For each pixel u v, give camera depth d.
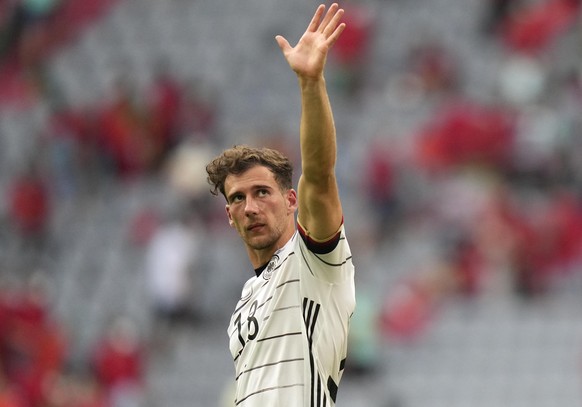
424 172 55.50
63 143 63.09
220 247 53.00
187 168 55.75
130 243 57.38
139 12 76.94
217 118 64.81
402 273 50.41
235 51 71.31
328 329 16.69
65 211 61.06
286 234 17.39
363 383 45.16
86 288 55.75
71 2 79.31
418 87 63.44
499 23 68.50
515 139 56.16
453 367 47.12
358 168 56.09
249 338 16.97
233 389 44.91
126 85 66.06
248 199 17.12
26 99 72.94
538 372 46.84
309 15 71.94
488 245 50.78
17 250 59.19
